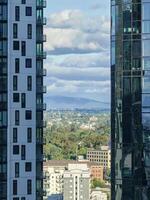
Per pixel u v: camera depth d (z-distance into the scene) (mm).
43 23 162875
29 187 161625
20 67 161250
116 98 106125
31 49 161750
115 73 106312
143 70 103938
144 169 104188
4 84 160375
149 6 103312
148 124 103812
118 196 105812
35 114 162375
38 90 162750
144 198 104250
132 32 104500
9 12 160250
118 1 105688
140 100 104188
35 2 161625
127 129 105125
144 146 104125
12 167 160625
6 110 160375
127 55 104938
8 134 160375
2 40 160375
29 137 161875
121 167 105562
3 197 159750
